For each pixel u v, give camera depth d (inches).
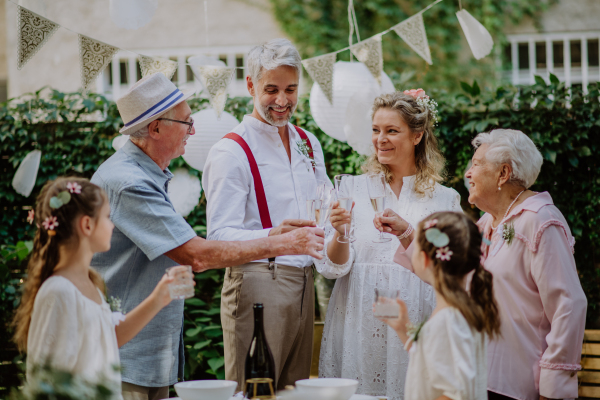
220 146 105.8
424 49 124.1
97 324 71.7
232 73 121.7
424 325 72.3
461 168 169.2
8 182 181.3
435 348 70.2
